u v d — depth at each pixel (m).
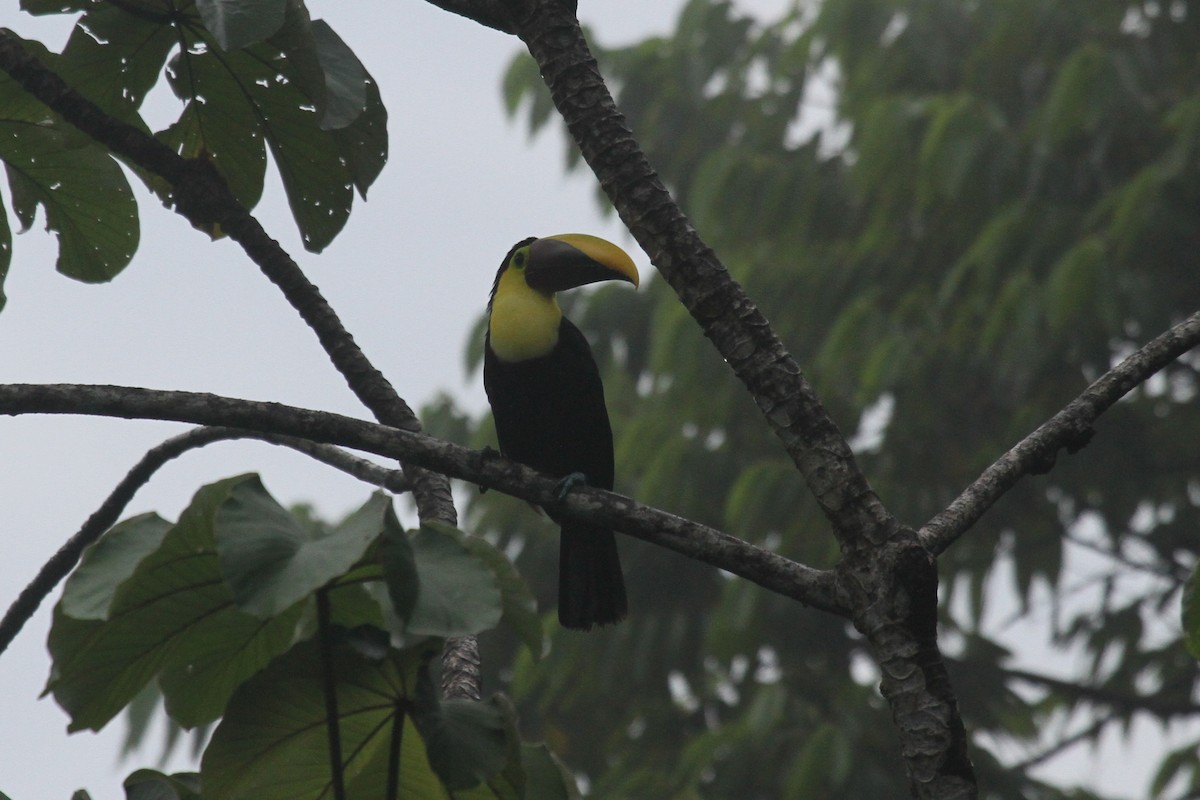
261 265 6.14
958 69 17.39
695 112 20.83
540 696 18.73
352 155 6.46
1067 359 15.03
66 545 6.21
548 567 17.91
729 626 14.36
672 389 17.23
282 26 5.36
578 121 4.85
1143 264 14.88
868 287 16.83
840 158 17.89
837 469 4.21
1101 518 17.73
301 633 4.18
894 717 3.99
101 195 6.90
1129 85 14.66
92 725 4.20
